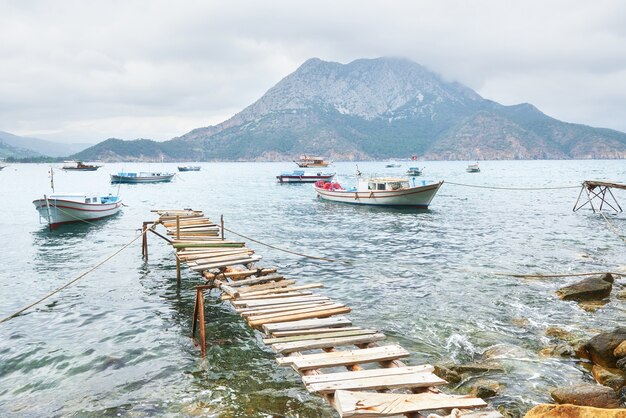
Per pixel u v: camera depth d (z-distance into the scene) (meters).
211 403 10.91
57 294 20.33
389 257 28.31
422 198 53.88
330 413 10.41
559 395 10.43
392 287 21.27
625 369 11.77
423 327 15.98
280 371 12.61
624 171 183.75
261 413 10.44
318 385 8.05
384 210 55.59
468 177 144.50
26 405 10.98
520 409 10.49
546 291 20.38
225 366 12.95
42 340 14.98
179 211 31.88
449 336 15.11
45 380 12.24
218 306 18.41
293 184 118.06
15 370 12.85
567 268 24.84
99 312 17.77
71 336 15.30
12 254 29.95
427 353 13.74
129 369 12.81
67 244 33.75
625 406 9.99
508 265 25.69
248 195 82.12
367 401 7.29
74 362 13.30
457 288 20.98
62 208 41.47
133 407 10.79
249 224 43.94
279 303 13.63
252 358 13.48
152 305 18.59
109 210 48.66
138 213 53.94
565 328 15.69
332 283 22.11
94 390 11.64
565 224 42.56
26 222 46.66
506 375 12.21
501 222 44.38
